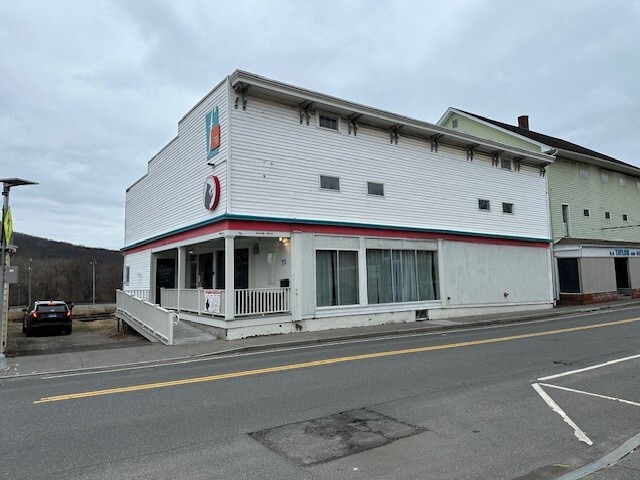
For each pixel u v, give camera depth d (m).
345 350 12.03
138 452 5.03
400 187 19.27
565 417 6.04
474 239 21.75
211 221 15.51
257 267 18.16
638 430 5.55
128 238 28.73
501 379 8.20
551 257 25.61
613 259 28.41
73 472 4.53
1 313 10.85
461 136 20.95
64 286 79.62
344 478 4.30
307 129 16.81
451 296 20.39
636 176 35.34
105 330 22.52
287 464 4.64
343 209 17.41
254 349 12.81
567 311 22.34
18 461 4.83
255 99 15.75
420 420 5.98
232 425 5.90
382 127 18.98
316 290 16.34
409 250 19.31
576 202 29.80
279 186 15.92
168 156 21.30
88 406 6.96
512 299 23.00
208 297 15.73
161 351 12.46
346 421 5.99
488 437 5.34
